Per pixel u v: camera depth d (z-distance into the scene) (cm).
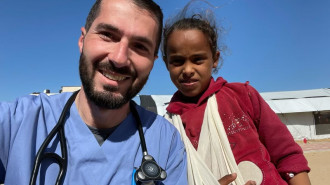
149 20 40
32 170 32
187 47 57
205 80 58
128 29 38
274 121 56
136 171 37
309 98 626
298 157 53
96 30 39
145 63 41
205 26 59
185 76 58
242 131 53
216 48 64
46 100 42
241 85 59
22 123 37
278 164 54
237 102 56
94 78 38
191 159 47
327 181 201
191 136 56
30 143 36
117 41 39
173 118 59
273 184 49
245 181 50
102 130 41
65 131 39
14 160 35
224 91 59
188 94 59
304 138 569
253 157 52
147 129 45
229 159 50
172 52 58
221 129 52
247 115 56
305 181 51
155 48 44
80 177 36
